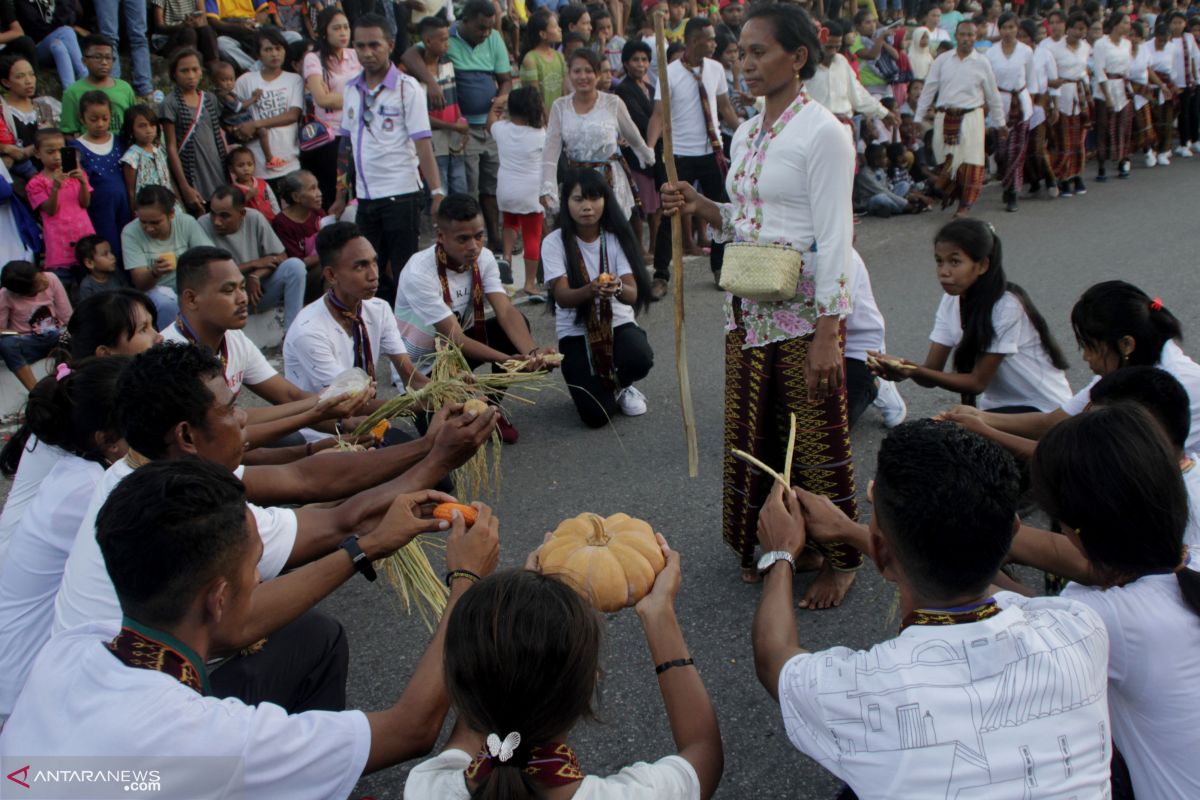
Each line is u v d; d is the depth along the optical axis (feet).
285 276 22.02
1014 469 5.88
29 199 20.44
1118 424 6.68
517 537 13.91
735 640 11.18
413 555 9.87
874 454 15.72
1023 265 27.53
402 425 17.49
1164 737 6.55
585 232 17.24
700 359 20.95
